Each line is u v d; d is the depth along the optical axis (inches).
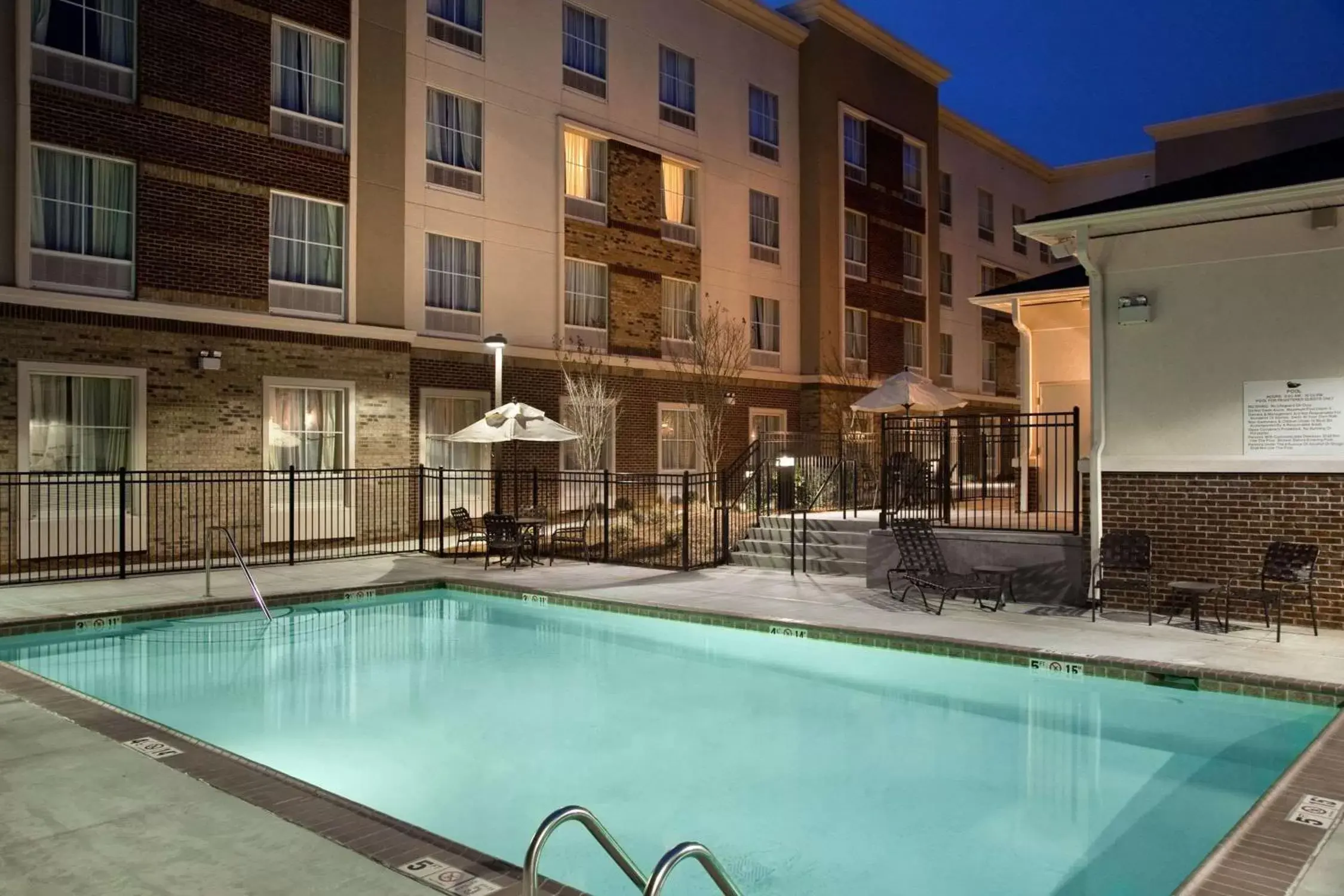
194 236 650.2
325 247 729.0
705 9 1082.7
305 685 361.7
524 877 123.2
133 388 618.2
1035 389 660.7
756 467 727.1
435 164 821.2
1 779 211.2
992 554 474.9
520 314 884.6
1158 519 425.1
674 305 1056.8
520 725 310.3
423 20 811.4
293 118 709.3
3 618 426.9
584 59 957.2
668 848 214.4
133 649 419.5
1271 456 400.2
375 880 159.3
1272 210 389.4
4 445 563.8
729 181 1109.7
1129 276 434.6
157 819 187.0
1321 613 390.3
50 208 594.9
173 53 641.6
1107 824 225.0
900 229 1336.1
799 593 502.6
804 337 1197.7
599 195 973.8
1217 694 319.3
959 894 190.4
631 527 717.3
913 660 380.8
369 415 740.7
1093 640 373.4
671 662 395.5
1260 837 179.2
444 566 626.5
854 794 246.5
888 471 589.9
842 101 1229.1
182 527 637.9
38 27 590.6
